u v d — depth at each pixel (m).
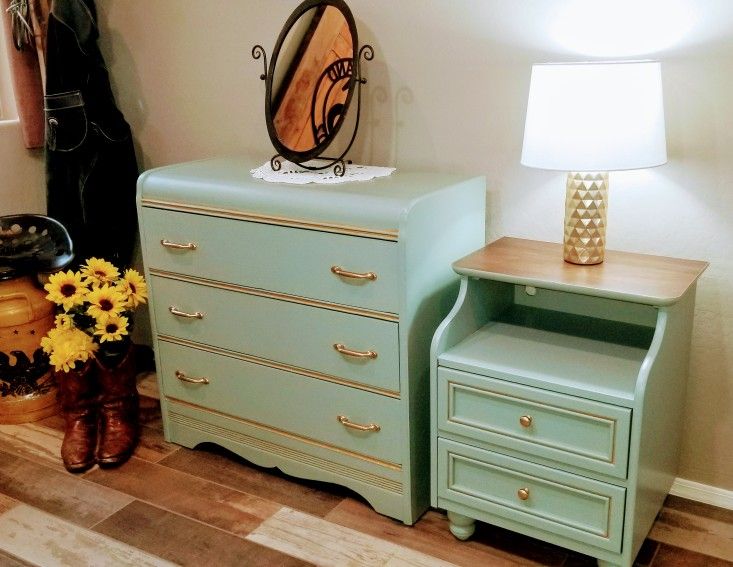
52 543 2.22
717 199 2.10
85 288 2.57
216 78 2.86
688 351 2.16
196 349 2.56
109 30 3.04
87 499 2.42
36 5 2.93
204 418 2.63
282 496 2.43
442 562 2.11
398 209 2.01
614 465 1.84
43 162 3.21
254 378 2.45
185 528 2.28
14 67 2.98
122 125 2.98
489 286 2.22
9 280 2.74
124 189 3.04
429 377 2.22
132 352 2.69
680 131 2.11
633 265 2.04
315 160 2.67
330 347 2.24
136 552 2.18
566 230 2.06
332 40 2.36
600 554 1.93
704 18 2.00
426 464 2.29
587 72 1.84
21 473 2.57
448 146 2.46
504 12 2.26
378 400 2.20
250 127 2.84
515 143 2.34
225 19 2.77
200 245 2.42
